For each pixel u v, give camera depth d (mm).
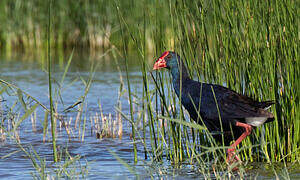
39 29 31109
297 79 9953
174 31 10305
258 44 10133
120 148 11930
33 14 31141
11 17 31469
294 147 10258
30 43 31500
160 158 10906
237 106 9758
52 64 25266
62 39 31172
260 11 10055
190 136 12750
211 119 10062
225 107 9812
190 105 10328
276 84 10289
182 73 10406
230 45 10312
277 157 10539
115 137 12969
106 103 16922
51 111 10141
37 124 14234
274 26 10094
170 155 10781
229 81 10570
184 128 10617
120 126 12906
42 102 16875
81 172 9789
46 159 10906
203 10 10242
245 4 10117
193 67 10617
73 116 15273
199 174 9766
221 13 10227
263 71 10172
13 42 32000
